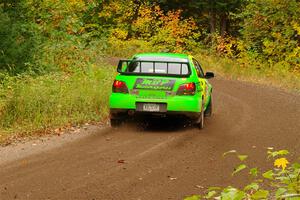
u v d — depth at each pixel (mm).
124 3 55250
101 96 19641
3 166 11742
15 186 10109
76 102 18531
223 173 11422
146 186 10250
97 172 11297
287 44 41562
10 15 24859
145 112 16375
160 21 52750
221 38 47938
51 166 11781
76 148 13789
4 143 14156
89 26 52500
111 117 16875
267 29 43250
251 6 44250
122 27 54406
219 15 60312
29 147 13789
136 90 16438
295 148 14344
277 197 4875
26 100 17172
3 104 17250
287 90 30938
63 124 16781
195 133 16312
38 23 28875
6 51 22016
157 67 16984
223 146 14438
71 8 33000
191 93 16344
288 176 5289
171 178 10914
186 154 13328
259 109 22406
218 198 5191
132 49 49719
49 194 9594
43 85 19969
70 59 27719
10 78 20438
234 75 38406
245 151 13812
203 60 44000
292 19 41844
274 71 38250
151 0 58188
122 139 15156
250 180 10797
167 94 16281
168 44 51625
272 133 16625
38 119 16578
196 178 10953
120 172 11336
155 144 14523
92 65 26938
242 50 43625
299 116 20578
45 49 26578
